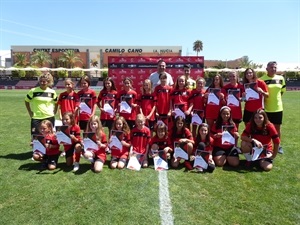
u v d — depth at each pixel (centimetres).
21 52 6512
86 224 374
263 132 587
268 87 680
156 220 384
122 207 418
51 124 600
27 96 659
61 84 4453
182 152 590
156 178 531
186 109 690
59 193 462
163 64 740
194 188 485
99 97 717
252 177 538
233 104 674
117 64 1007
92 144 575
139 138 616
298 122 1172
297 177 539
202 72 1001
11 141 812
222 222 381
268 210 412
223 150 611
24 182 507
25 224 373
